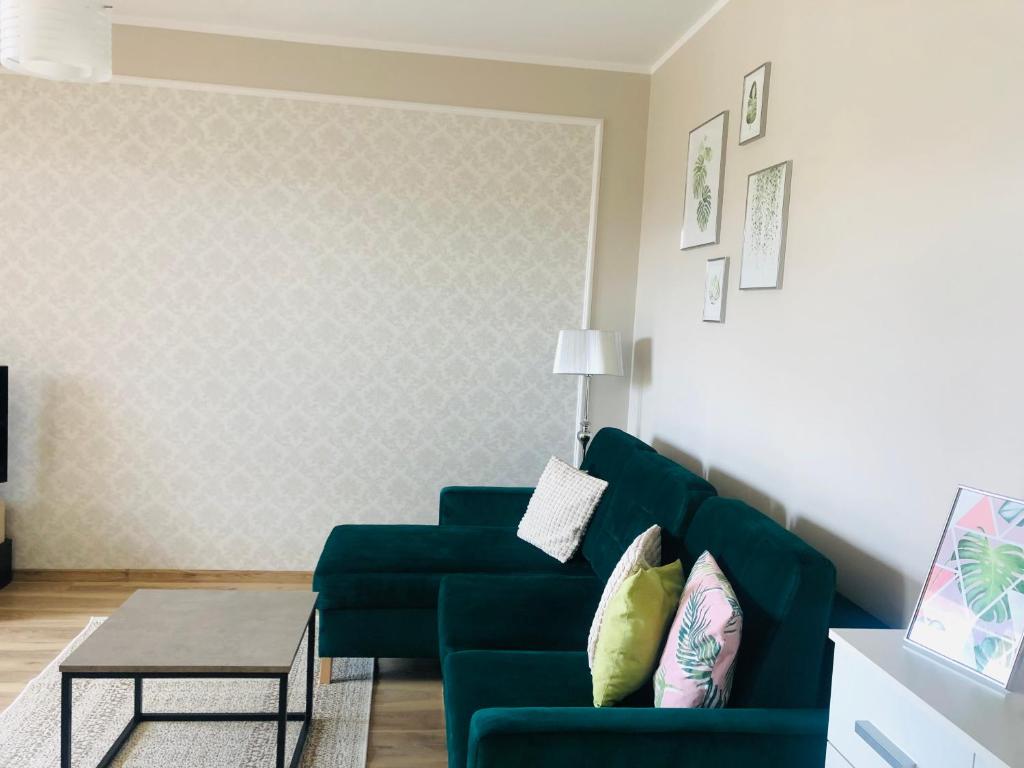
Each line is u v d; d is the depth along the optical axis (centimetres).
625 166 415
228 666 207
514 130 407
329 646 291
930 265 183
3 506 382
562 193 412
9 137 377
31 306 384
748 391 278
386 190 401
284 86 391
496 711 168
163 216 388
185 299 392
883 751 135
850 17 221
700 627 178
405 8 349
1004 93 162
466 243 408
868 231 209
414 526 346
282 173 393
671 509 249
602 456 347
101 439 394
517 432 419
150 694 285
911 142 192
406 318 407
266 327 398
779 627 174
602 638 197
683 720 166
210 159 389
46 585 387
